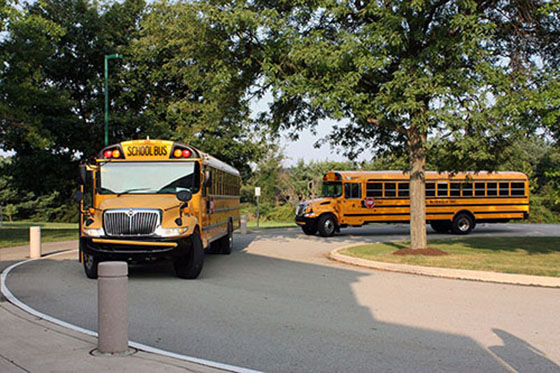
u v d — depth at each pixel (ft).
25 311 27.58
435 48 45.83
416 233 52.65
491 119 46.55
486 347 21.45
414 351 20.85
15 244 72.64
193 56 57.72
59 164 101.86
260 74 55.62
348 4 49.85
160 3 96.37
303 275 42.42
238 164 116.26
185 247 37.91
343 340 22.47
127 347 20.21
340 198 88.28
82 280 39.11
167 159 42.19
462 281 39.29
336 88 46.16
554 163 195.62
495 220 94.68
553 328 24.73
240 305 29.94
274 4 53.31
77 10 101.60
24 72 79.36
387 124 51.60
